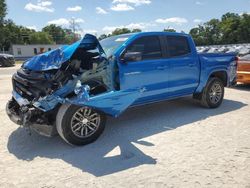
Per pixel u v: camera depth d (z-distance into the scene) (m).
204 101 7.08
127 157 4.42
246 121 6.10
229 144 4.83
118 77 5.27
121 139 5.15
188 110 7.02
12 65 24.41
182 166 4.08
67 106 4.58
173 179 3.74
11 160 4.39
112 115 5.04
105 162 4.27
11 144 5.01
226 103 7.84
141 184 3.64
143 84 5.68
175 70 6.23
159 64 5.89
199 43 119.38
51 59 4.87
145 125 5.89
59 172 4.00
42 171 4.04
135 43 5.57
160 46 6.01
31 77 4.79
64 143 5.01
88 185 3.65
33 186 3.66
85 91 4.47
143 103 5.94
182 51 6.45
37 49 65.62
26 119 4.52
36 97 4.70
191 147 4.73
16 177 3.89
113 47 5.50
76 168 4.11
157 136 5.26
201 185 3.58
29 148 4.83
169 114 6.67
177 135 5.30
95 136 4.98
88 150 4.70
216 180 3.69
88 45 4.90
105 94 4.81
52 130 4.75
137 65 5.51
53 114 4.75
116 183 3.68
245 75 9.90
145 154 4.50
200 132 5.44
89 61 5.02
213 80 7.05
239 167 4.02
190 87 6.68
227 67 7.44
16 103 5.28
